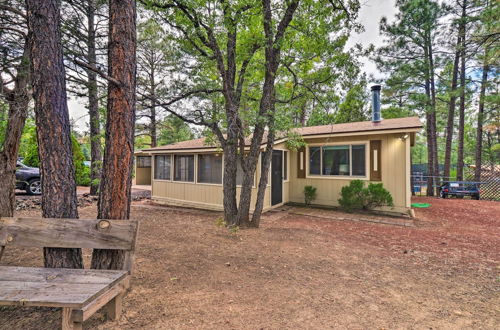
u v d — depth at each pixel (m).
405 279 3.11
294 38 5.96
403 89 12.94
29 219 2.45
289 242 4.64
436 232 5.50
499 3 7.18
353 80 6.30
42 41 2.44
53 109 2.50
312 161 9.00
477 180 12.45
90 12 5.16
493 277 3.17
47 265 2.52
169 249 4.21
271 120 5.51
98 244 2.41
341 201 7.91
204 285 2.88
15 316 2.22
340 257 3.88
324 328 2.11
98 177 9.86
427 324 2.18
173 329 2.05
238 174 8.18
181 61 5.93
